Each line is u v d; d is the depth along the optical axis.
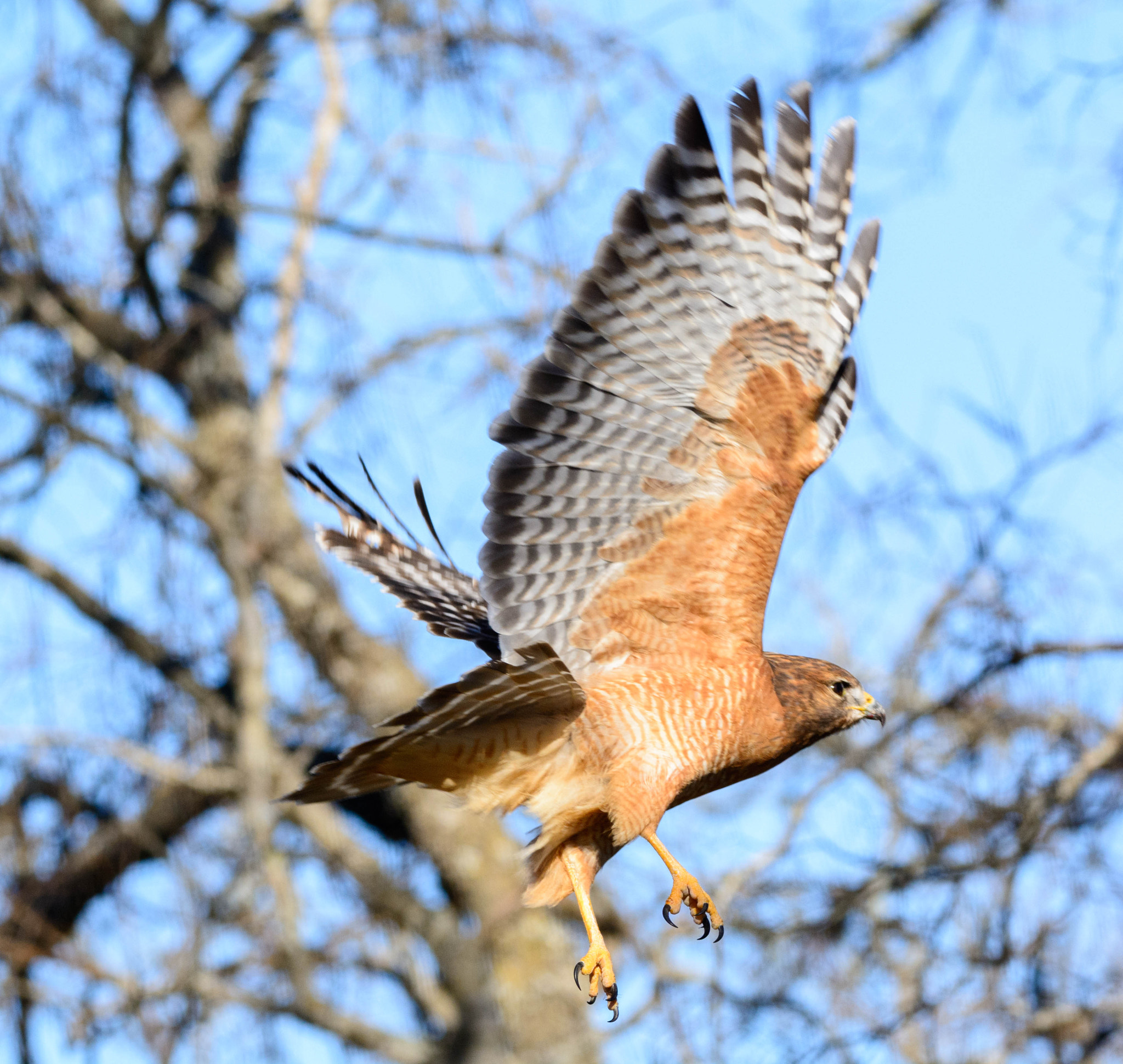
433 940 16.75
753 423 7.01
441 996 17.33
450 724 6.23
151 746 15.59
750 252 7.09
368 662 15.92
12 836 14.66
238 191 16.64
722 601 7.04
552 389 6.87
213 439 16.86
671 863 7.02
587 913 6.64
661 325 6.95
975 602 12.31
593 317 6.88
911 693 12.69
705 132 7.00
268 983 15.14
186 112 17.05
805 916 12.45
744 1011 12.20
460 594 8.05
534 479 6.91
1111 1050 11.45
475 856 17.08
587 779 6.64
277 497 16.23
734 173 7.10
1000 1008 11.54
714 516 7.03
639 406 6.96
